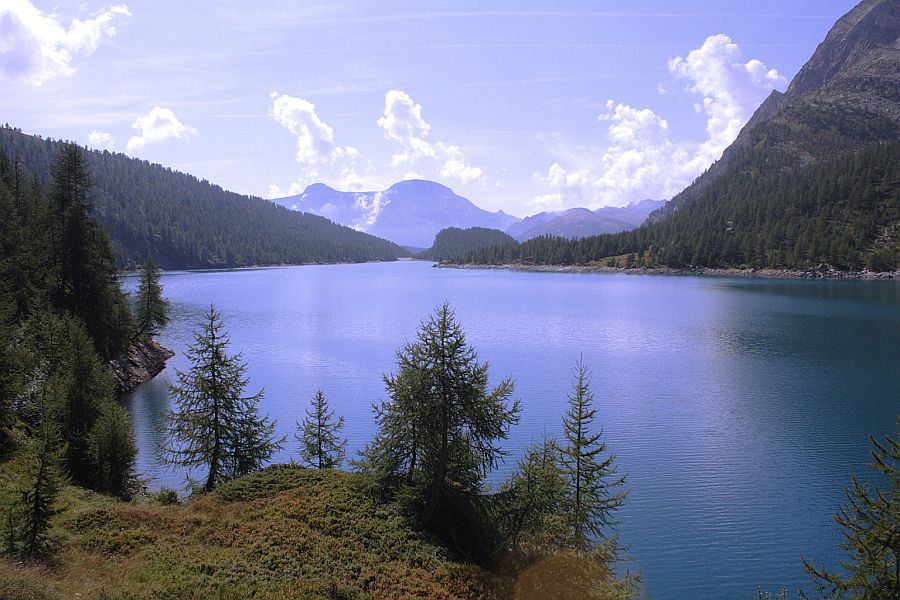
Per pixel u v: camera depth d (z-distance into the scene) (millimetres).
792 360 76375
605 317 122250
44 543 20344
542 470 27000
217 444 34719
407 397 26375
